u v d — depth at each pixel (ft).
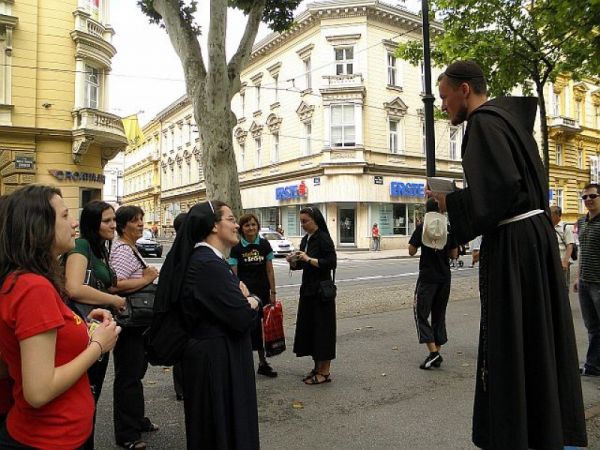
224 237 9.61
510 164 7.03
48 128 71.87
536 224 7.43
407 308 32.30
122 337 12.58
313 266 17.42
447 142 112.78
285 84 111.34
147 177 213.46
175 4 27.27
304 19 101.30
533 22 34.63
